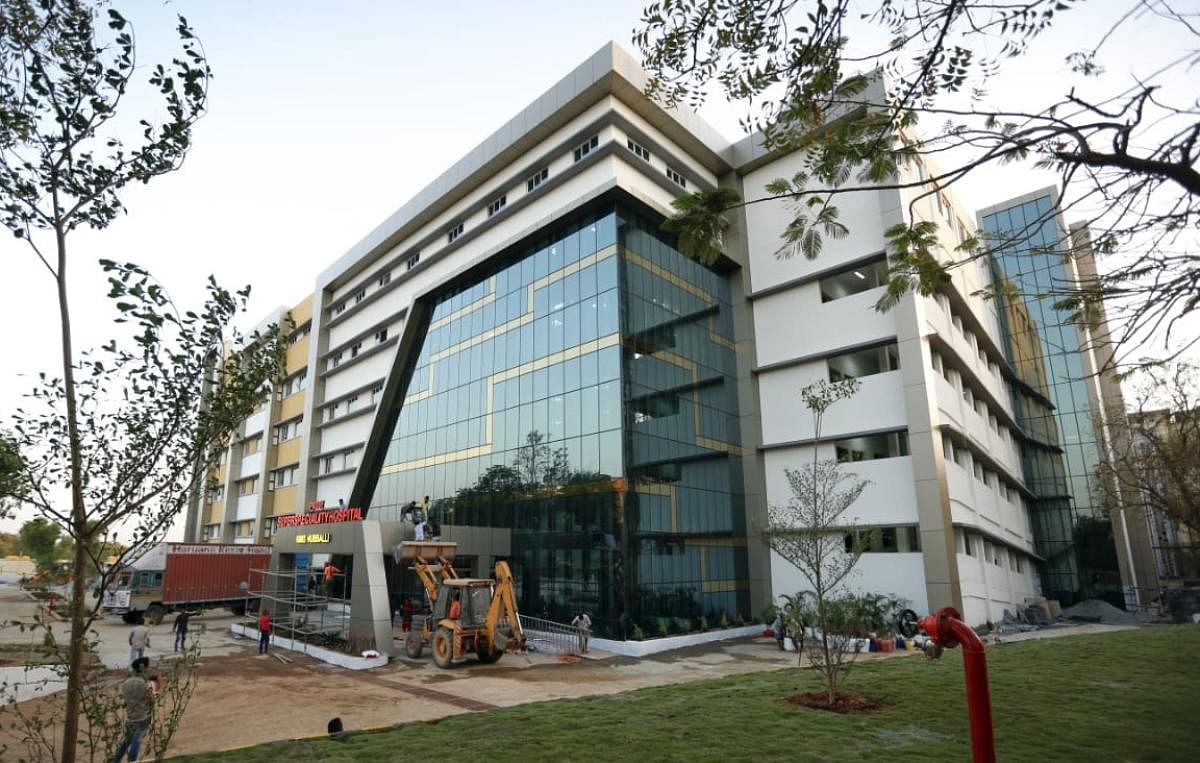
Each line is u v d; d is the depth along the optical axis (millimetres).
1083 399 47688
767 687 15680
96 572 6250
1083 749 9703
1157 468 23219
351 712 15898
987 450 37094
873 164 6688
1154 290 5590
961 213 42469
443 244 43406
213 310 6254
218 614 44688
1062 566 47094
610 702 14680
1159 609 39812
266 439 60812
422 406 42969
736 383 36375
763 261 36406
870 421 30797
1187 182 4551
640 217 33469
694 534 31344
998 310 50094
